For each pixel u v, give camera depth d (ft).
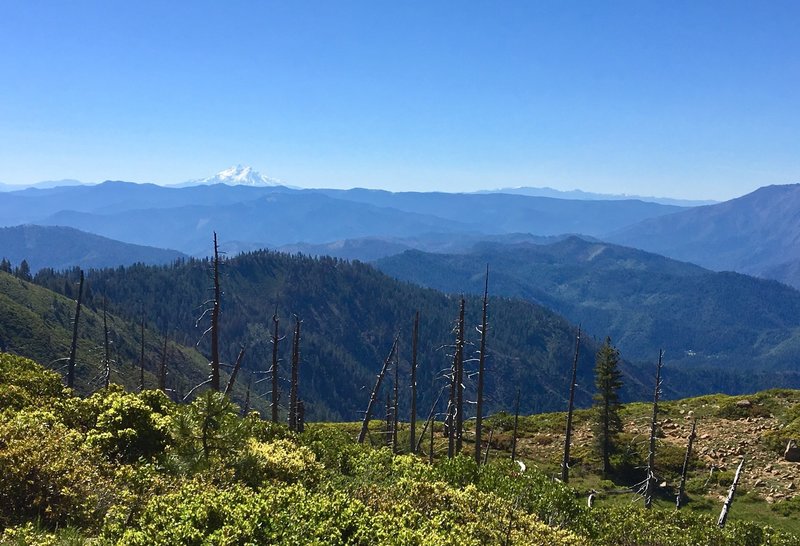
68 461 31.68
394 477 56.44
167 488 33.50
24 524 27.35
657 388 107.55
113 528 26.71
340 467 62.08
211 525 27.66
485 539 37.40
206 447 41.88
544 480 58.65
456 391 120.06
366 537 29.66
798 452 119.34
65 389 54.90
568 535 43.78
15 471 28.37
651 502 105.19
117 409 42.22
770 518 99.04
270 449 49.08
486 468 60.39
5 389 46.03
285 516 29.01
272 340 116.06
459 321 114.83
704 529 61.41
